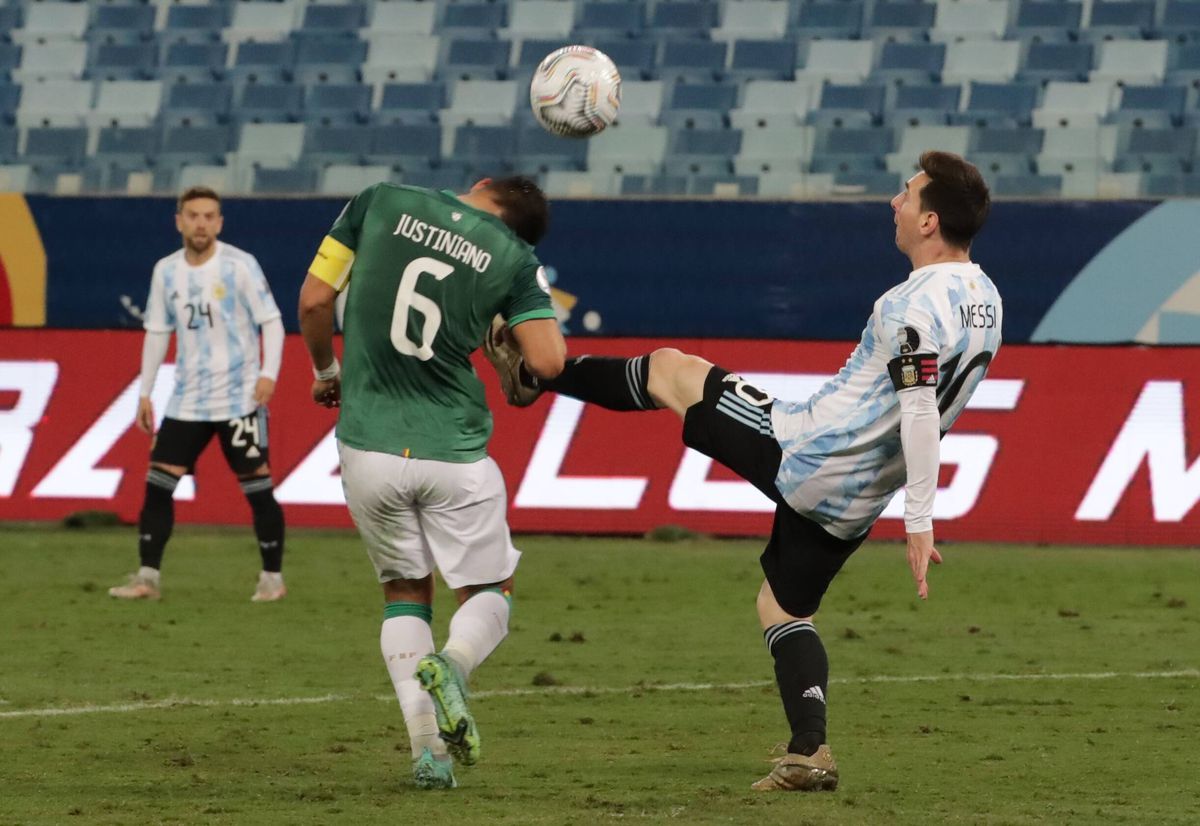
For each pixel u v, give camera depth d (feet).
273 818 56.80
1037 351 168.96
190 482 177.68
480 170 217.56
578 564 151.74
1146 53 229.25
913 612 125.29
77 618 117.19
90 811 58.13
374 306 61.98
